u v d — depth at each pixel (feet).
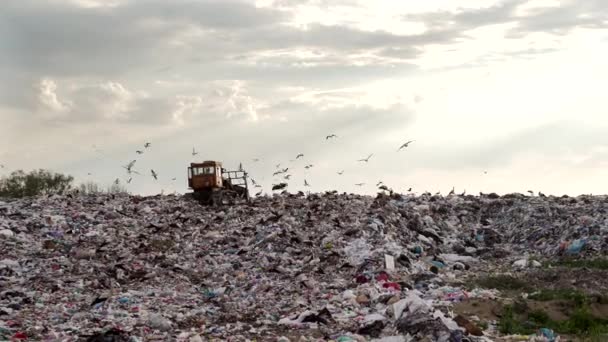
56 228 94.84
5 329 51.85
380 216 102.53
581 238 94.68
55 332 51.83
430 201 125.59
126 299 64.23
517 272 84.48
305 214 108.47
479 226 113.70
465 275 84.38
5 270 73.26
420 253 95.66
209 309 63.26
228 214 112.27
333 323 57.26
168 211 114.21
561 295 64.85
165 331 54.34
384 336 51.90
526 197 124.16
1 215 99.45
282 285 74.28
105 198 121.80
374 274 76.64
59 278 71.97
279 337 52.80
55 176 154.20
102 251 84.43
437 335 48.73
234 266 83.92
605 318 59.36
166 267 81.20
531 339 52.34
